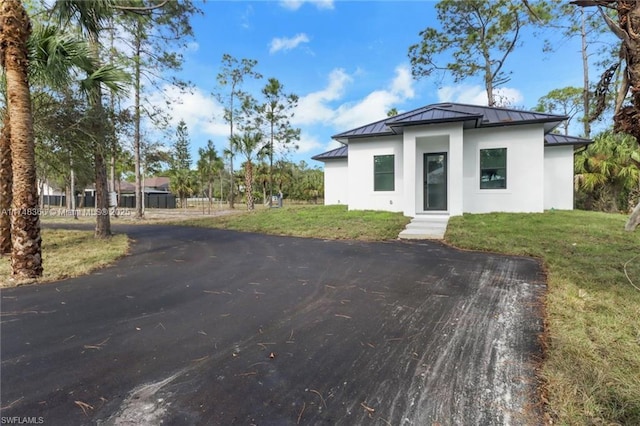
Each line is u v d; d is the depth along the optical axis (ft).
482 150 37.91
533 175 35.96
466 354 8.85
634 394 6.88
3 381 7.72
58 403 6.89
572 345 8.96
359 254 22.31
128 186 158.61
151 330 10.67
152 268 19.44
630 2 6.86
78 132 28.48
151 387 7.48
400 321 11.20
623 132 7.50
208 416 6.48
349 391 7.29
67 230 40.93
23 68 17.11
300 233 31.91
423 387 7.39
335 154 55.57
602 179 46.14
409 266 18.79
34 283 16.26
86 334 10.36
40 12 22.02
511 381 7.55
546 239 24.17
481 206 37.99
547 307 11.96
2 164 23.34
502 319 11.15
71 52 19.11
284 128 85.87
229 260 21.43
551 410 6.53
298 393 7.23
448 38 65.62
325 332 10.43
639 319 10.68
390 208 42.34
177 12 36.81
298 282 16.19
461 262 19.45
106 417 6.45
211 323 11.23
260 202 144.77
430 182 40.52
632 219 9.16
